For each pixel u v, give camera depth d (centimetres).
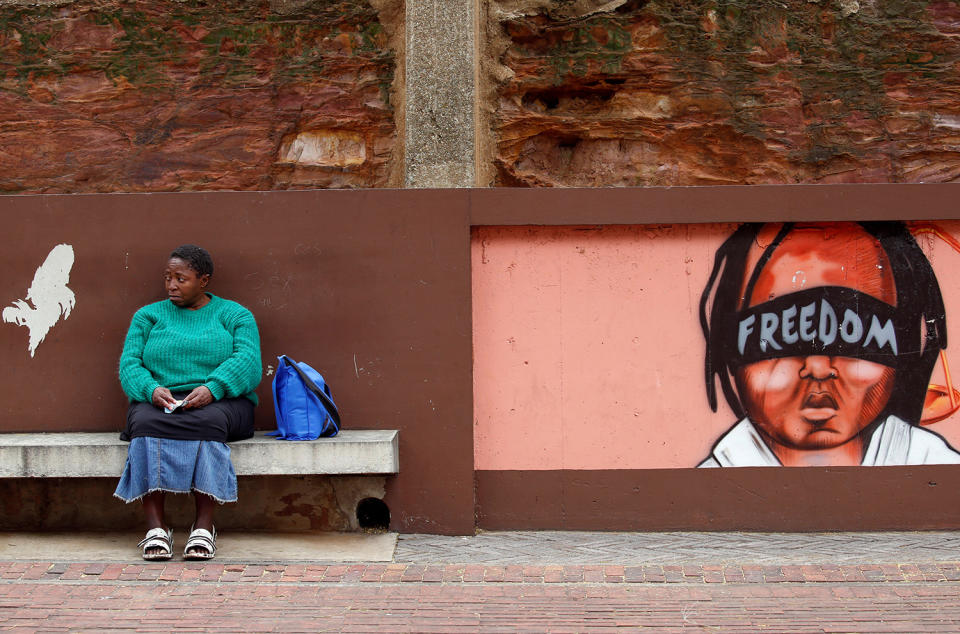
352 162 611
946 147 595
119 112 611
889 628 379
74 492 509
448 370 514
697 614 394
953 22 602
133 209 527
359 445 475
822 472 522
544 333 529
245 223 525
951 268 526
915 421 525
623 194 519
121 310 525
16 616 390
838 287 527
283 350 521
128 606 401
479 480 524
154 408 459
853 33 601
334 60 609
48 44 613
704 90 596
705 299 526
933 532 520
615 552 481
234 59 609
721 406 525
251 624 383
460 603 407
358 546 483
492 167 605
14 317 525
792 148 598
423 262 518
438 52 589
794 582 433
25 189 609
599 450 526
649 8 595
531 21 600
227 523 508
